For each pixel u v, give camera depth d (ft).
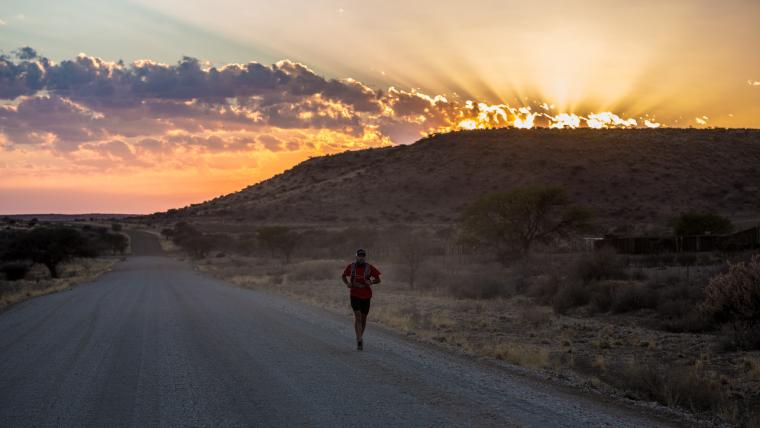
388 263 166.50
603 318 62.39
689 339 47.96
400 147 552.82
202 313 65.21
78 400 27.25
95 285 131.23
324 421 23.16
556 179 375.04
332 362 35.76
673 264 113.80
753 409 27.66
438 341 46.11
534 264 114.83
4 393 28.91
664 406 26.96
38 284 135.64
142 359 37.40
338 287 111.04
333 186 499.51
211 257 341.62
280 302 79.46
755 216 269.64
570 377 33.14
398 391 28.25
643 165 366.43
